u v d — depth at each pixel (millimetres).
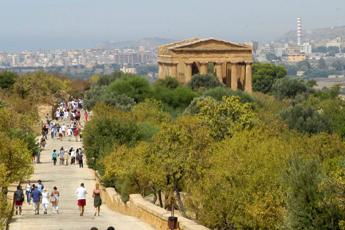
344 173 38344
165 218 45281
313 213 36406
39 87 188750
